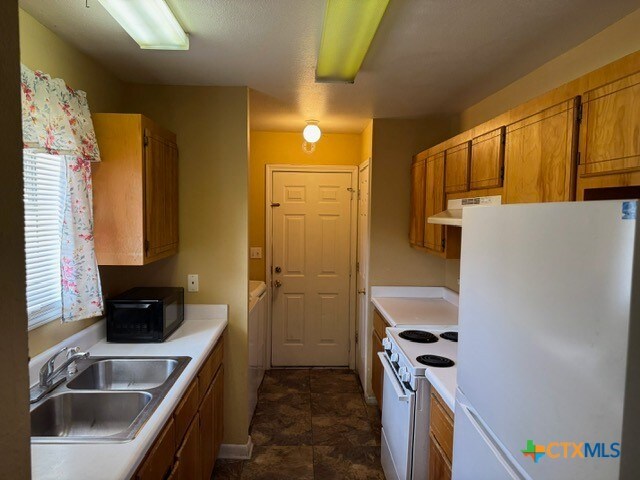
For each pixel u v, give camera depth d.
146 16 1.47
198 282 2.54
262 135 3.92
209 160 2.49
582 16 1.51
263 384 3.69
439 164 2.54
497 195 1.78
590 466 0.68
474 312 1.13
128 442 1.19
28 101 1.43
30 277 1.58
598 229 0.66
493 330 1.01
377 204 3.24
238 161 2.50
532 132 1.50
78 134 1.71
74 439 1.20
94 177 1.89
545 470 0.79
